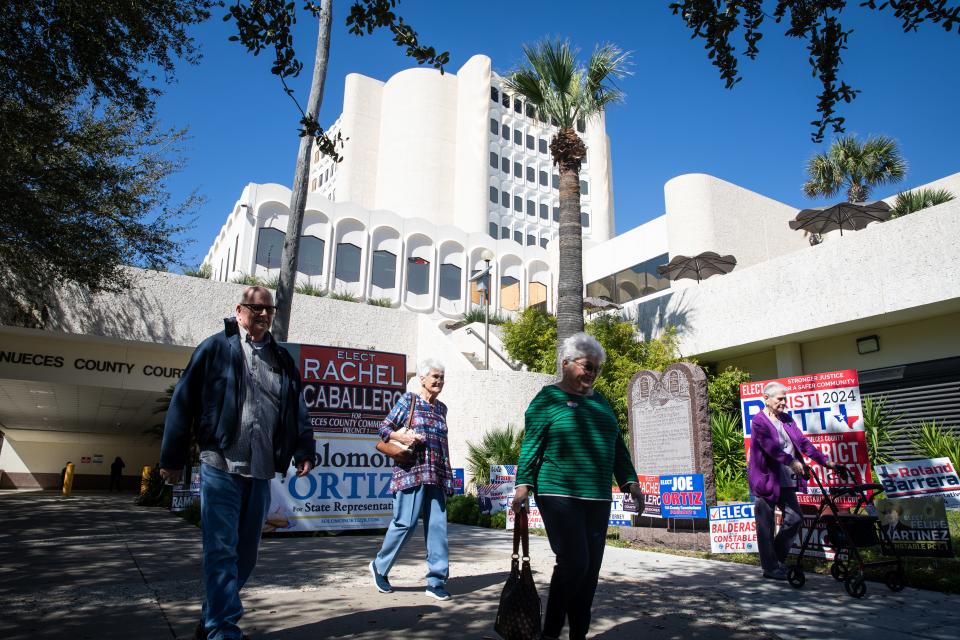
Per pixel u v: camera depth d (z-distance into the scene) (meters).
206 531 3.17
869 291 15.12
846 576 4.91
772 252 28.80
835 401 7.54
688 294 19.84
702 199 27.53
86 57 8.70
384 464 9.60
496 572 5.71
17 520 11.23
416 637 3.48
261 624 3.73
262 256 30.58
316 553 6.91
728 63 5.06
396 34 5.02
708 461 8.03
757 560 6.82
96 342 18.52
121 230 12.19
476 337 25.05
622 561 6.76
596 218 57.06
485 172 53.31
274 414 3.47
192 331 18.53
